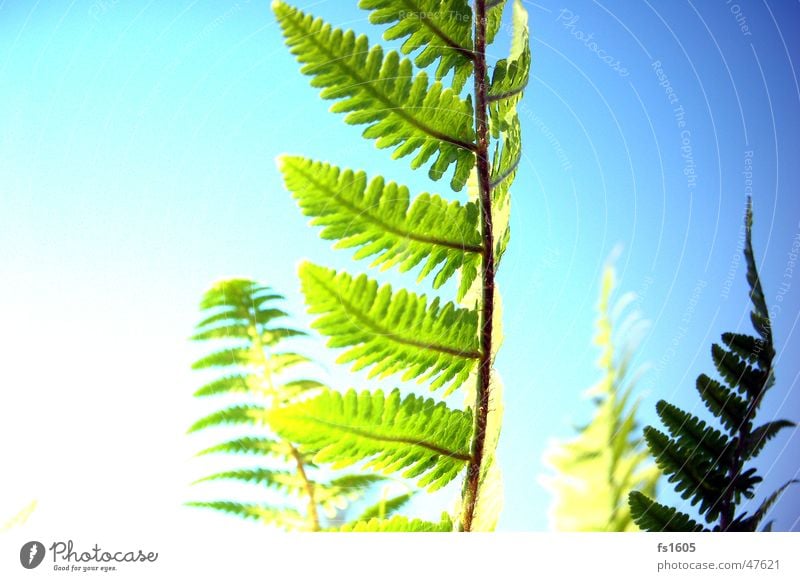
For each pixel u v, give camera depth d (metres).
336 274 0.44
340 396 0.44
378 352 0.45
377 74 0.46
